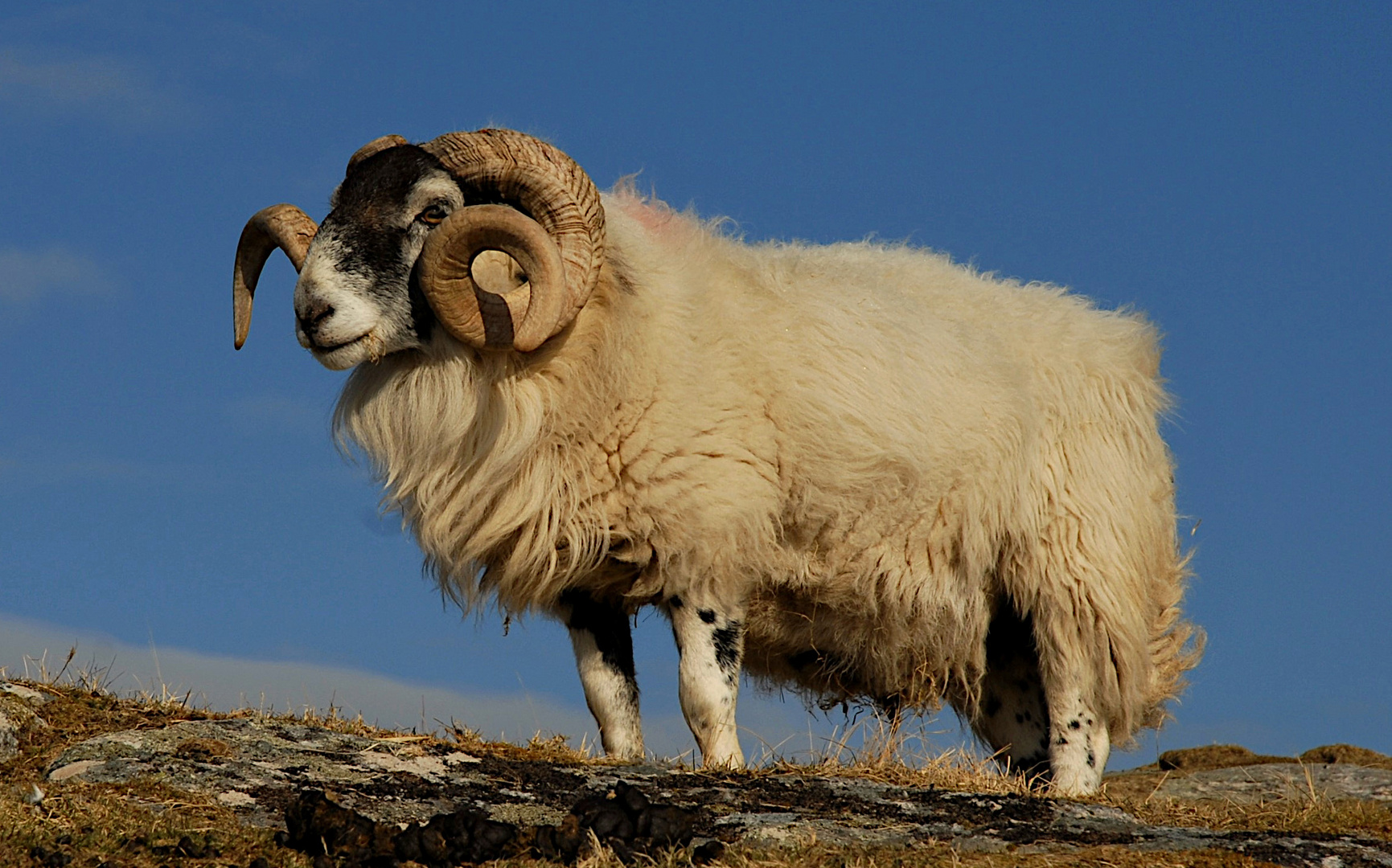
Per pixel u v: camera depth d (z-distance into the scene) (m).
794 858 15.16
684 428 21.38
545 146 21.59
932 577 23.45
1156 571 25.41
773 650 24.33
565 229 21.23
